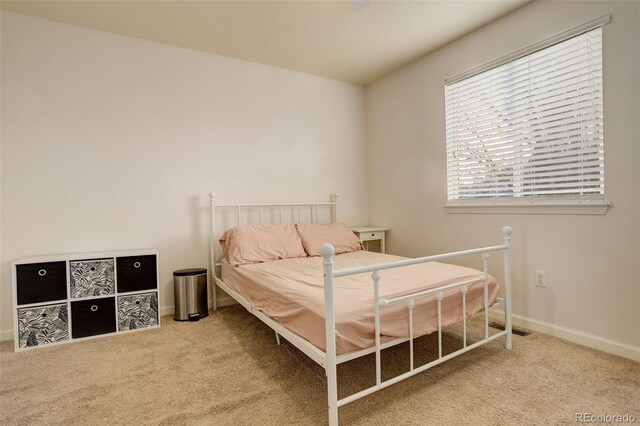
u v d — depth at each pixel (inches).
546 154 91.4
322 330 56.5
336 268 95.0
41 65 99.4
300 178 143.1
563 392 63.9
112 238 108.7
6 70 95.6
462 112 114.3
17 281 88.4
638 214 75.0
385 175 148.1
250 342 91.3
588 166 83.1
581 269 84.9
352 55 126.0
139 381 70.9
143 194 113.3
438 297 66.7
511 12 97.3
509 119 99.9
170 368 76.5
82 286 94.8
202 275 113.0
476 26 105.3
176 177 118.5
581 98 83.7
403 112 137.9
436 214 124.9
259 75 133.3
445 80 118.7
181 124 119.3
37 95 99.0
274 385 68.6
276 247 116.8
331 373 52.6
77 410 61.1
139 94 112.7
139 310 101.7
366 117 158.6
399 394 64.0
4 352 86.4
